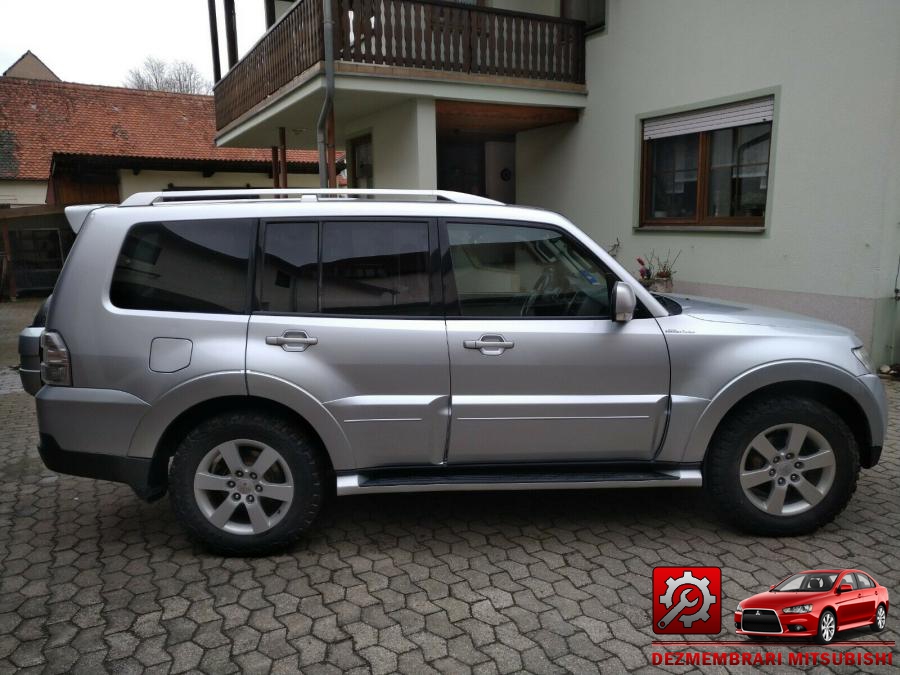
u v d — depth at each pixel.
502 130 11.94
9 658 2.71
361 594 3.17
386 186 10.63
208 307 3.39
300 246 3.46
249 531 3.47
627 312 3.40
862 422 3.68
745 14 8.10
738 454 3.56
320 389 3.35
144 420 3.34
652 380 3.51
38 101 21.83
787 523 3.61
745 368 3.50
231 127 13.38
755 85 8.09
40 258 18.88
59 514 4.22
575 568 3.38
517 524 3.92
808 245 7.67
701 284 9.10
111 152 20.78
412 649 2.75
